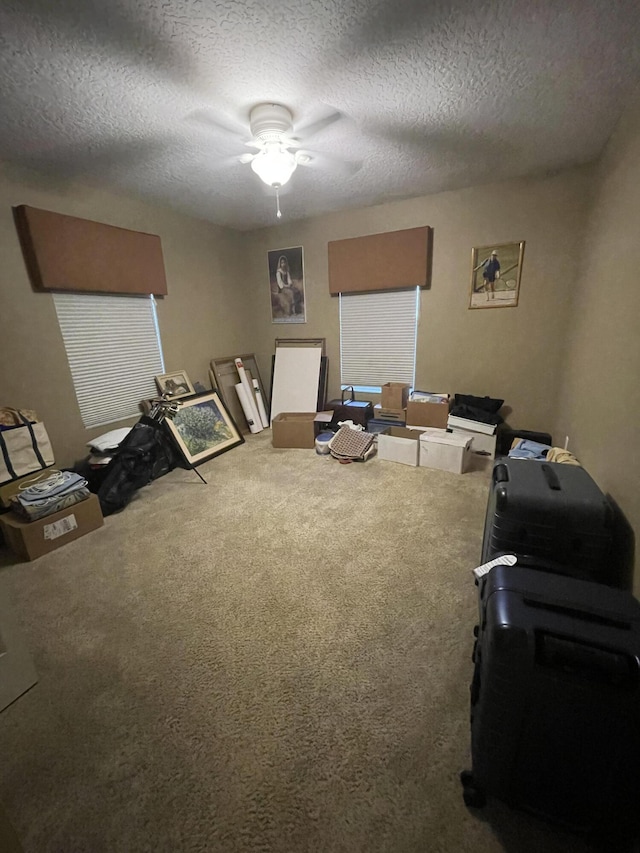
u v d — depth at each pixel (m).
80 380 2.97
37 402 2.69
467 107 1.93
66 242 2.69
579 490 1.52
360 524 2.36
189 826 0.97
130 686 1.35
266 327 4.66
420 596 1.74
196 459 3.40
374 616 1.63
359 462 3.38
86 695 1.32
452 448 3.04
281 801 1.01
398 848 0.91
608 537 1.38
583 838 0.91
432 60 1.57
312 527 2.35
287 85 1.72
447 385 3.74
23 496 2.16
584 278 2.63
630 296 1.63
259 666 1.41
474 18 1.34
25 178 2.49
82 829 0.97
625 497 1.44
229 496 2.80
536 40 1.46
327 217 3.89
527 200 2.99
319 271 4.11
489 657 0.91
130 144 2.21
